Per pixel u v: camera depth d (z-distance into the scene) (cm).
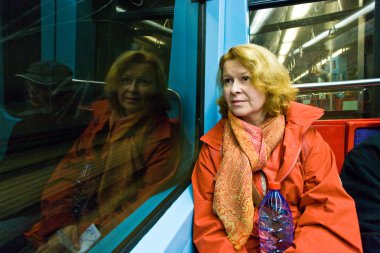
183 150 126
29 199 51
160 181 106
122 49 88
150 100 104
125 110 87
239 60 108
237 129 109
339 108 240
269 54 112
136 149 92
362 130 181
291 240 98
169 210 96
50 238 54
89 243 63
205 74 146
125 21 92
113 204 76
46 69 58
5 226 47
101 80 76
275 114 113
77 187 63
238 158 104
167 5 124
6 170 48
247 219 97
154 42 113
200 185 111
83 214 64
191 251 100
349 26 211
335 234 92
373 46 212
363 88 231
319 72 226
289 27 209
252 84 108
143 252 70
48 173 56
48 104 58
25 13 55
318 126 192
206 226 98
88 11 73
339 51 218
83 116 68
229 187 102
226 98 116
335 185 100
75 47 67
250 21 194
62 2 64
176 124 130
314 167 105
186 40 143
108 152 76
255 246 103
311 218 97
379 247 99
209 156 114
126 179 84
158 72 113
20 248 49
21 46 53
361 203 112
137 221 81
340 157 189
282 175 102
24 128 52
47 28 59
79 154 65
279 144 108
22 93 53
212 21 150
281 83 111
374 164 115
